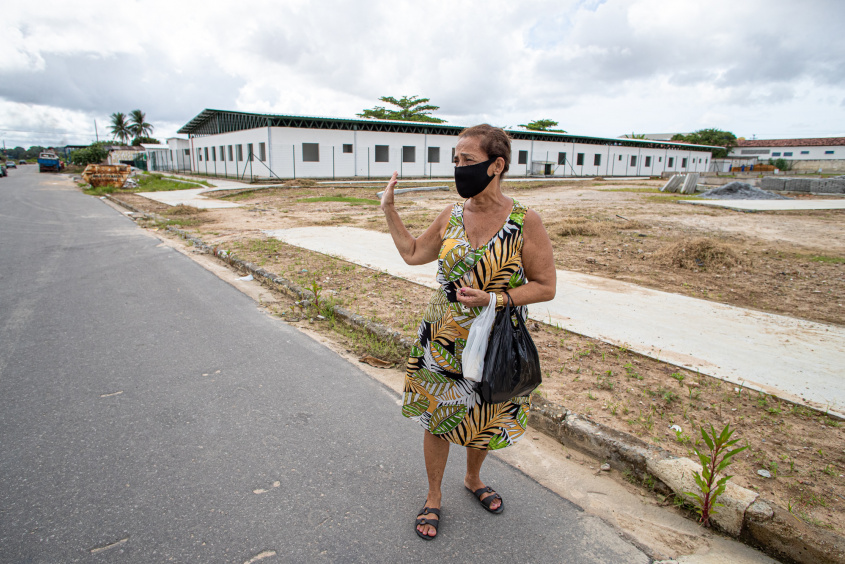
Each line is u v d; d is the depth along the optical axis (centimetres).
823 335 470
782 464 274
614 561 216
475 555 217
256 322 518
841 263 793
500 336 201
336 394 364
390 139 3606
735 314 531
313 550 216
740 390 354
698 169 5750
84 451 283
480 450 242
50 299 585
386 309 535
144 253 876
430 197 2134
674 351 424
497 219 210
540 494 262
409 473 274
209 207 1684
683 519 246
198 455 283
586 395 348
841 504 243
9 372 385
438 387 221
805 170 5956
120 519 230
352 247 900
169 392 358
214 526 228
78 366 399
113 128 8706
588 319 505
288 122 3312
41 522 226
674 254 796
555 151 4491
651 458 268
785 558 219
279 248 881
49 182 3378
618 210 1534
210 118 4112
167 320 517
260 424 319
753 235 1065
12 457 275
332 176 3409
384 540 224
